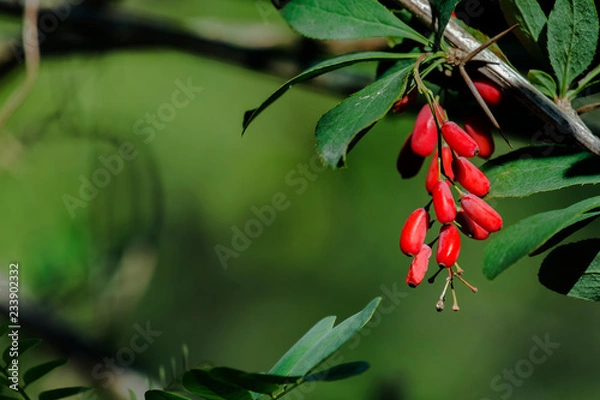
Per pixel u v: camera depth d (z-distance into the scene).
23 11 0.88
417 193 1.40
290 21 0.58
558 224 0.53
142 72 1.33
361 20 0.58
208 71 1.41
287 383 0.54
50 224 1.05
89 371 0.91
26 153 1.03
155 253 1.03
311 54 0.81
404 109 0.58
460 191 0.57
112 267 1.00
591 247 0.56
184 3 1.11
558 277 0.56
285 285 1.49
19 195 1.08
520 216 1.41
